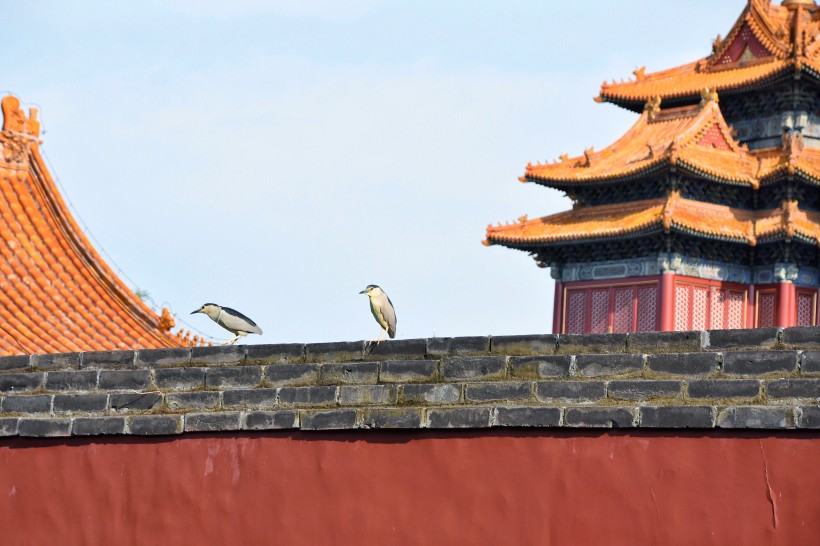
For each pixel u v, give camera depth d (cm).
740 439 1428
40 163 3891
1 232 3738
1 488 2000
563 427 1541
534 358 1598
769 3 7031
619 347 1547
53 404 1977
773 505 1395
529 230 6669
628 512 1485
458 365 1656
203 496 1827
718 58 7062
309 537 1725
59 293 3706
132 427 1894
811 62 6531
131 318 3806
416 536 1636
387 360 1719
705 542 1430
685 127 6456
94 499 1922
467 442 1616
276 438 1781
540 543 1539
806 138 6731
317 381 1775
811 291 6494
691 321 6241
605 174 6431
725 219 6400
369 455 1697
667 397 1487
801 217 6406
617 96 7262
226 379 1850
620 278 6381
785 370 1422
